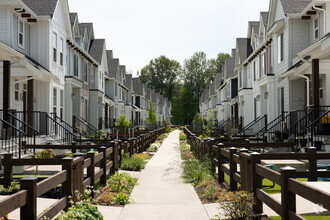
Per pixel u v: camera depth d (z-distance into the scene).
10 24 13.99
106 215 6.15
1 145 11.10
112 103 33.28
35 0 17.22
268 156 7.29
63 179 5.12
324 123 11.80
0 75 14.26
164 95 90.12
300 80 15.55
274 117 17.72
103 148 8.67
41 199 6.77
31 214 3.80
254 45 25.41
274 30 17.17
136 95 54.69
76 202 5.60
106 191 7.78
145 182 9.49
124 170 11.66
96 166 11.62
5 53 11.31
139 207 6.75
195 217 6.02
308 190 3.54
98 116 27.28
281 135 15.02
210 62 84.25
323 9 13.79
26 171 10.48
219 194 7.27
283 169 4.16
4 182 7.20
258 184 5.56
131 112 47.38
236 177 7.02
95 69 27.34
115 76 35.50
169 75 90.12
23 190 3.72
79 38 23.50
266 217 5.39
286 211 4.11
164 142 26.20
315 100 11.57
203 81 83.12
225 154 8.12
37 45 16.28
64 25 19.03
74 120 21.47
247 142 10.75
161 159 14.98
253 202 5.34
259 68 21.94
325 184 5.43
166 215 6.17
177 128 66.88
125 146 13.05
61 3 18.30
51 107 16.62
